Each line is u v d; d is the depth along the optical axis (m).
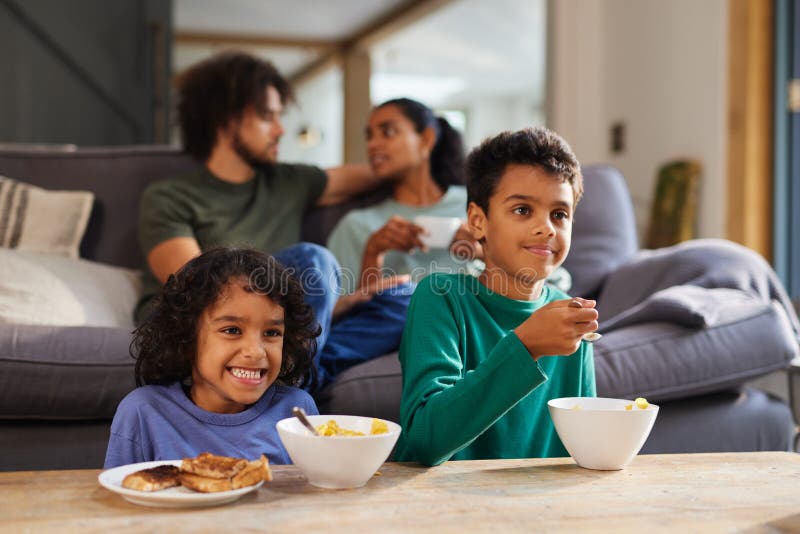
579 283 2.18
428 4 7.66
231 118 2.08
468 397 0.87
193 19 8.71
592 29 4.10
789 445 1.80
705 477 0.84
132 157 2.26
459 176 2.23
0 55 3.85
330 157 12.87
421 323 1.05
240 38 9.40
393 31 8.70
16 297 1.72
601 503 0.73
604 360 1.61
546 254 1.04
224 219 2.04
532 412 1.10
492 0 7.68
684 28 3.49
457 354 1.03
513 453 1.08
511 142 1.05
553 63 4.09
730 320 1.71
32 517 0.66
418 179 2.16
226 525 0.65
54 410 1.49
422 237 1.82
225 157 2.11
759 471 0.87
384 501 0.73
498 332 1.11
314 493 0.75
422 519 0.67
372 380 1.54
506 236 1.05
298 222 2.16
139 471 0.73
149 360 1.08
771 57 3.22
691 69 3.46
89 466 1.49
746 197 3.21
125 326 1.88
